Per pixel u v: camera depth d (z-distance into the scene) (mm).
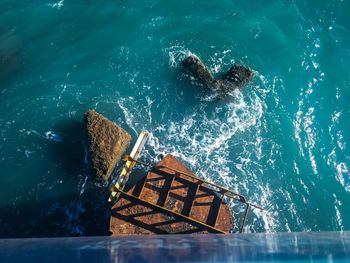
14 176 24297
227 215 21312
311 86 27234
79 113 25984
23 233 23125
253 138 25641
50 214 23609
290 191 24578
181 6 29266
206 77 26203
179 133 25609
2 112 25828
